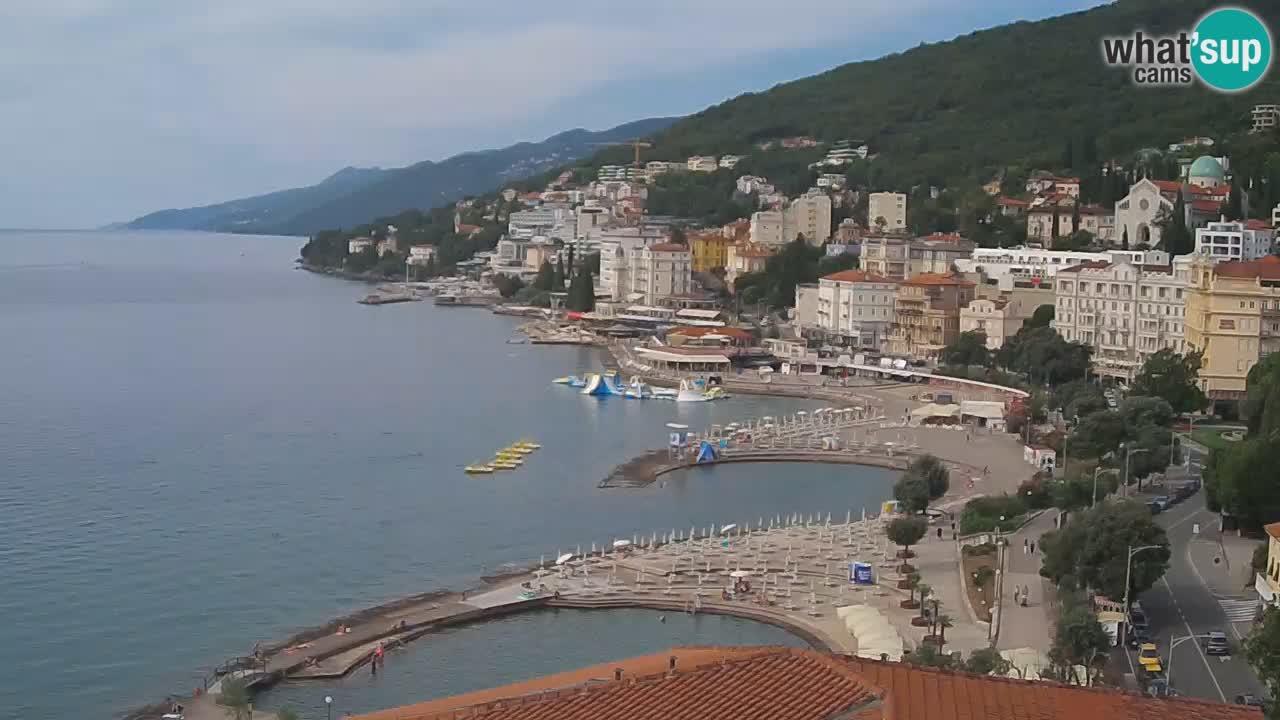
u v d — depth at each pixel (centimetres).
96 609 17675
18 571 19312
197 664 15688
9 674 15338
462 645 16300
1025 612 16225
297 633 16762
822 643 15875
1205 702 6500
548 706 6594
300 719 13912
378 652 15738
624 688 6600
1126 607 14825
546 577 18838
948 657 12731
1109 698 6431
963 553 19262
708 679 6575
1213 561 18150
